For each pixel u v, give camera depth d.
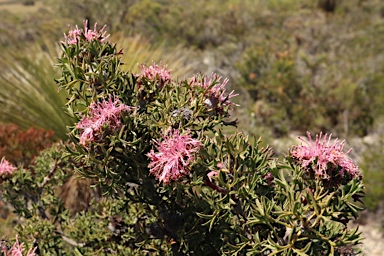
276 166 0.60
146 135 0.63
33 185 0.87
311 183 0.59
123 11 4.54
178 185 0.58
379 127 2.42
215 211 0.60
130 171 0.63
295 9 5.82
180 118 0.62
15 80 1.85
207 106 0.64
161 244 0.68
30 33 4.48
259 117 2.59
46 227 0.80
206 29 4.51
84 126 0.60
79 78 0.64
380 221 1.68
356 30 4.45
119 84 0.65
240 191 0.60
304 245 0.58
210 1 6.13
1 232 1.14
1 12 6.73
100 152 0.60
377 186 1.70
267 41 3.97
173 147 0.57
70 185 1.22
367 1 5.38
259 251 0.58
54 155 0.90
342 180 0.59
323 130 2.59
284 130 2.53
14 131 1.42
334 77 3.00
